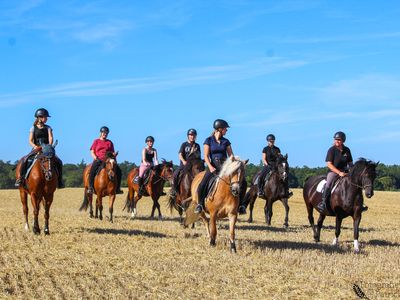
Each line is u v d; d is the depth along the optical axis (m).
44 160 16.23
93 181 22.00
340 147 16.61
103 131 22.09
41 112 16.66
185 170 19.12
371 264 13.75
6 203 46.22
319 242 17.72
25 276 11.38
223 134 15.14
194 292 10.59
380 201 51.38
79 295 10.03
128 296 10.13
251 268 12.65
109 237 16.69
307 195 18.23
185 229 19.78
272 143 23.47
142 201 48.16
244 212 16.52
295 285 11.26
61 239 15.98
